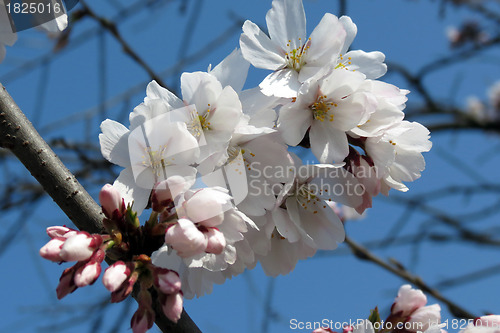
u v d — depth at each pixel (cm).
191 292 37
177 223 34
